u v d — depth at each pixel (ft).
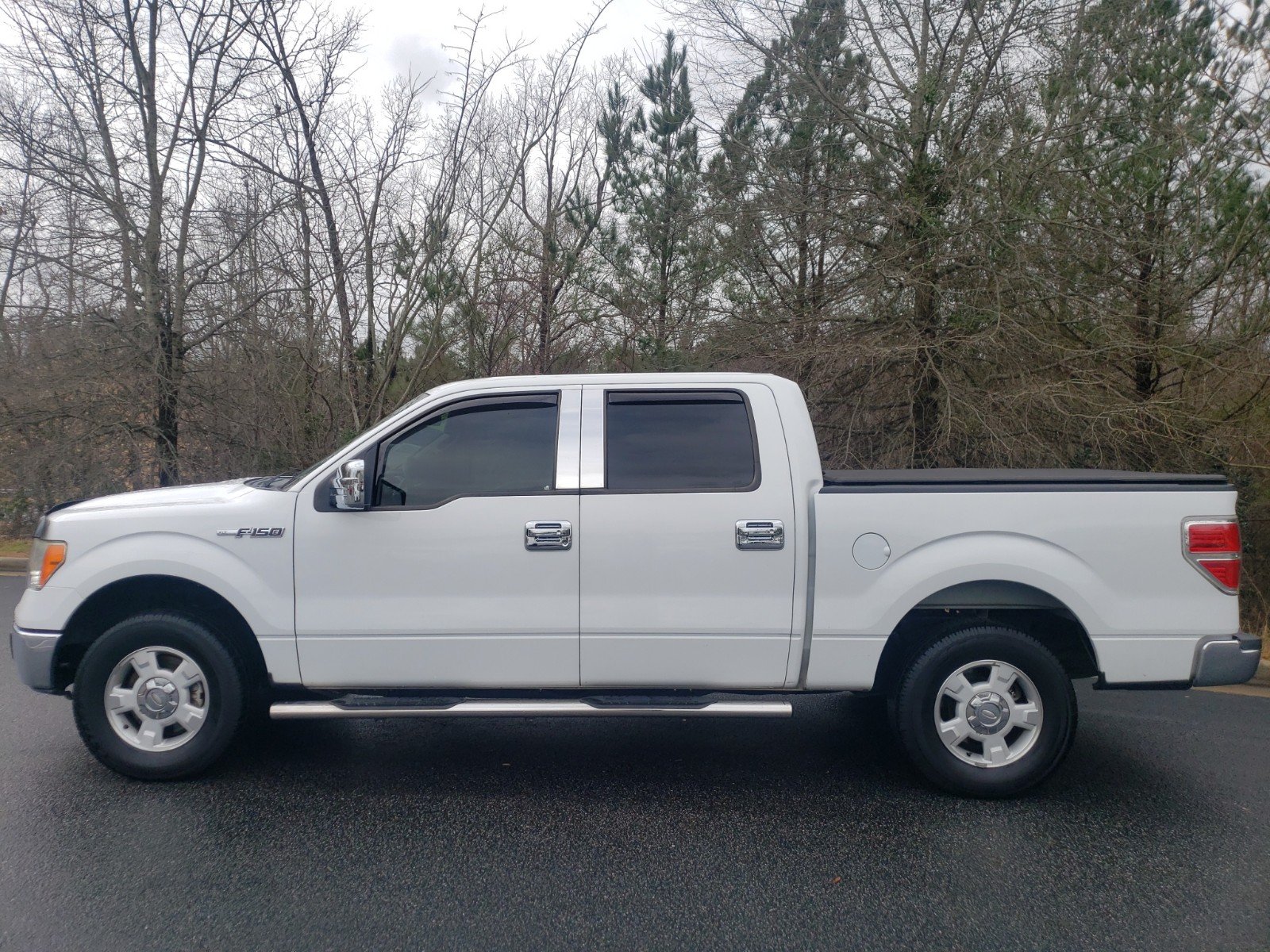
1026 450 33.04
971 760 15.02
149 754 15.29
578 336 51.65
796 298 40.06
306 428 45.96
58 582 15.15
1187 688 14.78
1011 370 34.24
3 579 36.14
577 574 14.88
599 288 50.65
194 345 43.86
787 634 14.89
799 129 38.78
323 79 43.65
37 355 42.57
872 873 12.51
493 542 14.92
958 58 36.29
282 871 12.44
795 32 39.17
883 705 20.45
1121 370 35.70
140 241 42.93
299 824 13.96
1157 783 15.87
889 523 14.83
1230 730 18.90
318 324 44.80
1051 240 34.91
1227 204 31.60
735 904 11.68
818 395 36.42
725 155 44.04
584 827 13.96
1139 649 14.69
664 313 48.52
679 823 14.14
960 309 34.32
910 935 10.96
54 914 11.28
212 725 15.28
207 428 44.55
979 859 12.93
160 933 10.88
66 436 43.19
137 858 12.78
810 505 14.94
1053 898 11.84
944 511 14.83
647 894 11.91
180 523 15.14
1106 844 13.42
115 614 15.94
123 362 42.55
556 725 19.03
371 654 15.06
